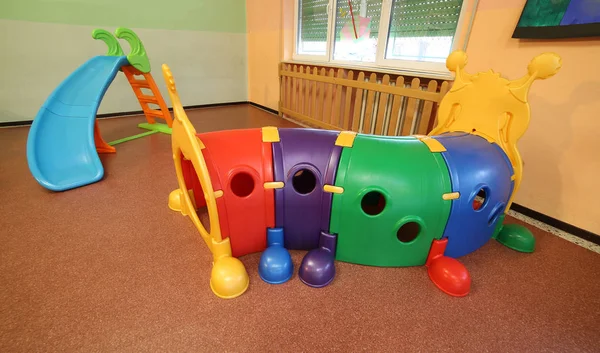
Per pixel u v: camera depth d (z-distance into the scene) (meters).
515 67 1.37
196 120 3.23
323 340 0.82
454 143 1.07
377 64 2.25
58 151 1.76
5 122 2.75
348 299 0.96
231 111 3.74
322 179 0.98
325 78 2.55
